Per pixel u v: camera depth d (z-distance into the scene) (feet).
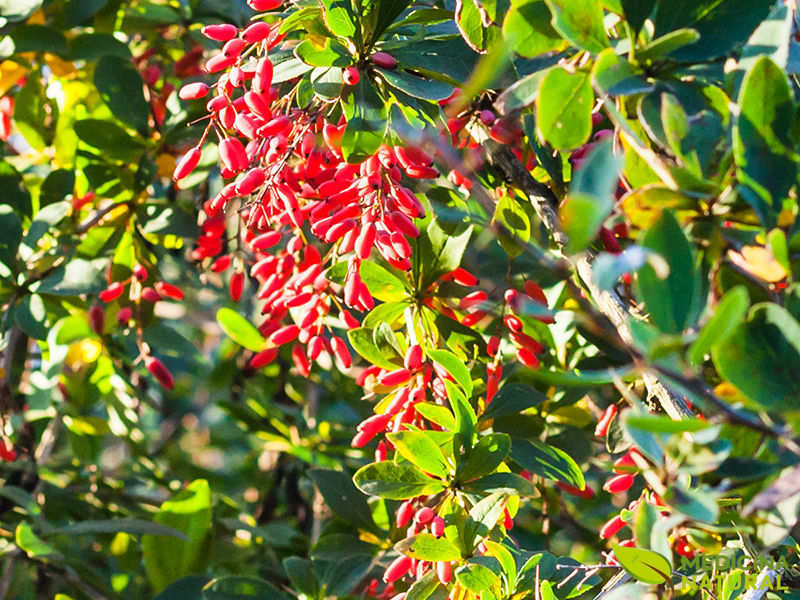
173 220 12.97
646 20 6.43
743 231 6.15
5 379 14.19
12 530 14.21
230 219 14.90
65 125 15.02
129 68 13.24
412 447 8.43
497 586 8.24
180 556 13.30
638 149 5.90
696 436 5.11
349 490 12.16
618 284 8.71
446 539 8.24
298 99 8.85
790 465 5.57
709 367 8.93
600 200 4.50
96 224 13.73
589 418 11.74
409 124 8.34
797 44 7.01
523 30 6.60
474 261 12.78
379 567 12.30
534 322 10.39
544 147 8.63
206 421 24.94
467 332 9.81
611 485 9.03
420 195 10.18
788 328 5.07
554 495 13.15
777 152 5.56
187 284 16.94
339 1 8.05
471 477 8.67
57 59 14.84
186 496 13.25
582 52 7.06
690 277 5.13
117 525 12.29
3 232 12.76
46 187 13.42
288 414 16.75
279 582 15.15
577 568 8.87
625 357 10.50
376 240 8.63
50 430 16.40
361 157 8.18
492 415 9.91
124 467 17.13
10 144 17.19
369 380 9.69
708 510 5.65
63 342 14.10
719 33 6.38
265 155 8.85
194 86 8.78
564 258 9.05
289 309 11.37
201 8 15.21
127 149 13.23
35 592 15.72
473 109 9.37
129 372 15.37
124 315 12.80
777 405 5.06
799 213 5.52
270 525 15.23
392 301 9.68
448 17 8.74
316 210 8.64
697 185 5.70
